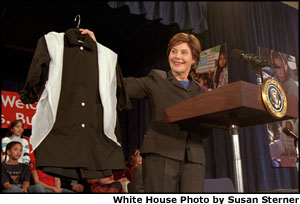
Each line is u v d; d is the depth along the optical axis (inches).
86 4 170.1
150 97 64.5
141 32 193.6
